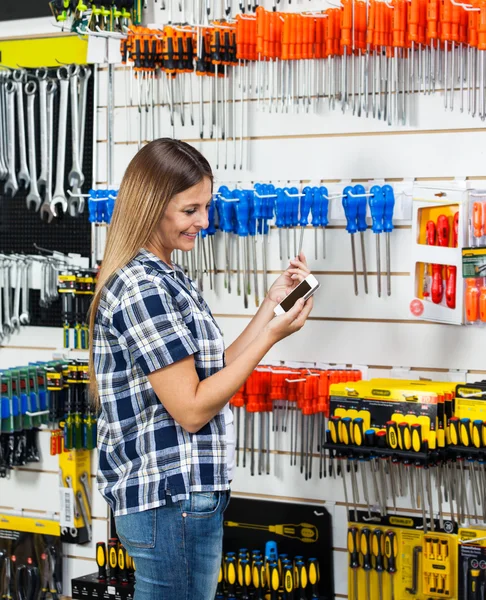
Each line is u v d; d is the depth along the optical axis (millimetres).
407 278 3041
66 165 3619
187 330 2012
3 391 3398
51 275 3590
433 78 2971
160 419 2045
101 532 3566
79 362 3443
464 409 2715
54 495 3648
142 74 3398
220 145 3318
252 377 3137
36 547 3631
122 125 3482
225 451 2125
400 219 3004
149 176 2049
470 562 2869
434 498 3020
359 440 2783
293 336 3211
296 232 3211
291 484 3246
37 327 3662
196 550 2080
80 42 3527
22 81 3672
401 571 2986
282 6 3180
